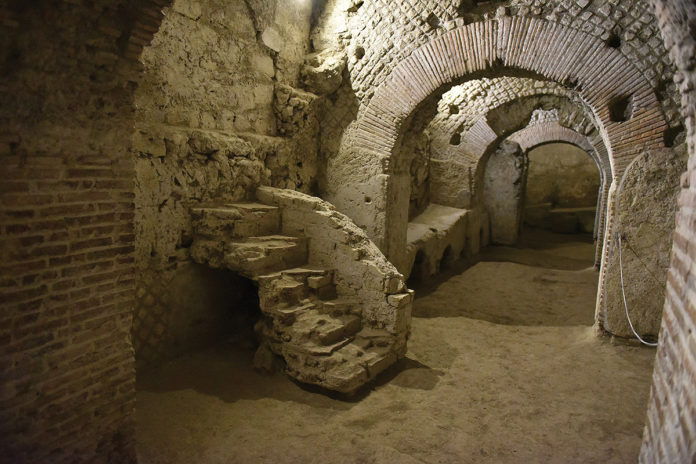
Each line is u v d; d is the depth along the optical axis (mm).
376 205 6512
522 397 4488
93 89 2693
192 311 5195
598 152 9297
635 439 3818
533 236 14055
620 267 5438
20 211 2457
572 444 3768
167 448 3566
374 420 4043
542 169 16312
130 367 3109
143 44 2807
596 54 5059
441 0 5656
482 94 9375
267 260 4887
